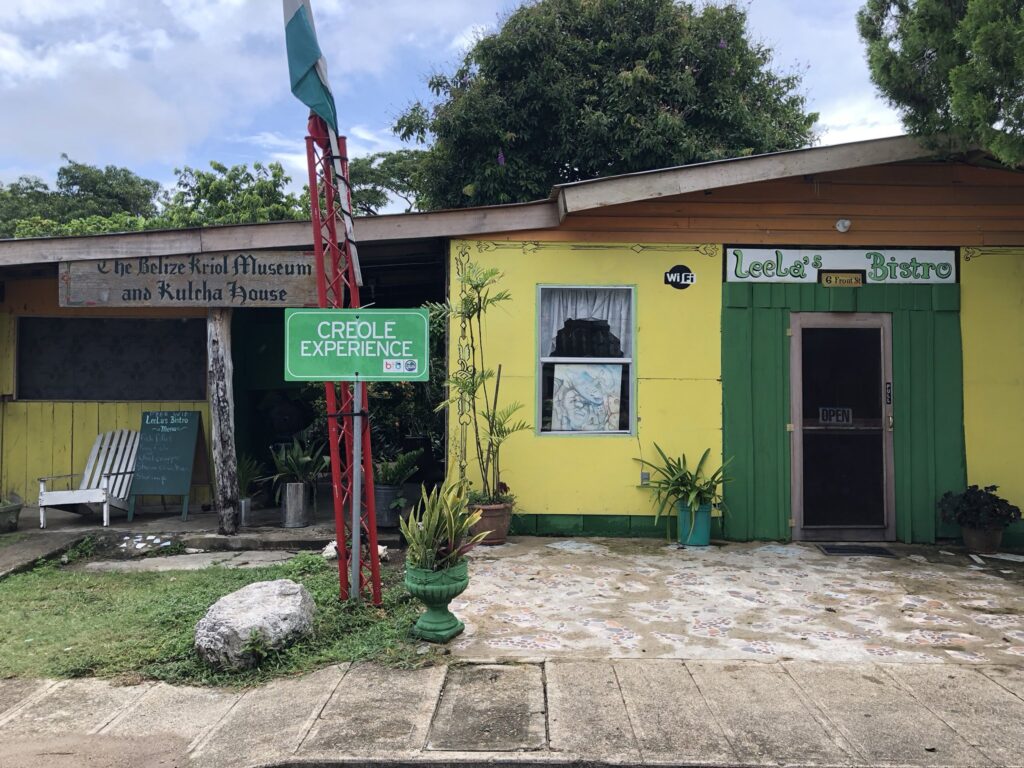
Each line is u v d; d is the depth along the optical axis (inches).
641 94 495.2
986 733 137.1
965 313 291.7
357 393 200.5
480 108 502.3
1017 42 202.7
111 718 148.3
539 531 290.2
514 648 176.4
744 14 527.8
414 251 320.2
